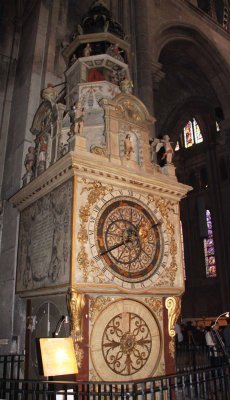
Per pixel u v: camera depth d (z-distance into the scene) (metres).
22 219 7.00
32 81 8.49
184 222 28.30
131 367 5.29
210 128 26.81
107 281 5.10
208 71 18.03
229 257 24.00
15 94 9.51
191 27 16.11
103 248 5.18
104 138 6.00
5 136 9.21
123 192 5.69
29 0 10.44
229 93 17.73
